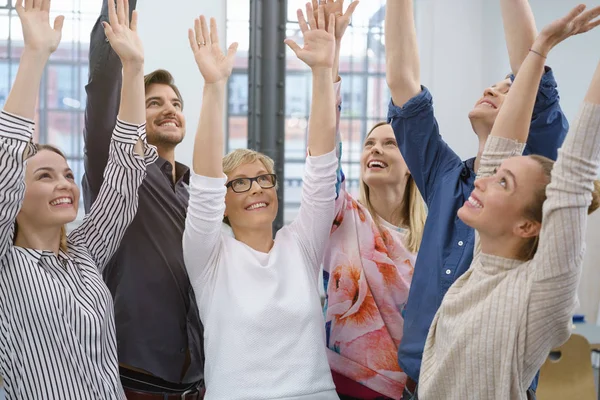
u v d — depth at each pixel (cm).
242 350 183
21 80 176
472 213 157
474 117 194
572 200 141
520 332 145
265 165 212
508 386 145
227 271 192
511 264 154
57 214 184
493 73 764
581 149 142
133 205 204
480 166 177
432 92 779
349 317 224
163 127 254
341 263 227
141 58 199
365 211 233
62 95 736
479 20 785
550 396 334
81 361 177
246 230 204
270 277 192
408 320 194
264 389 180
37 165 186
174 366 229
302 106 779
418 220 248
